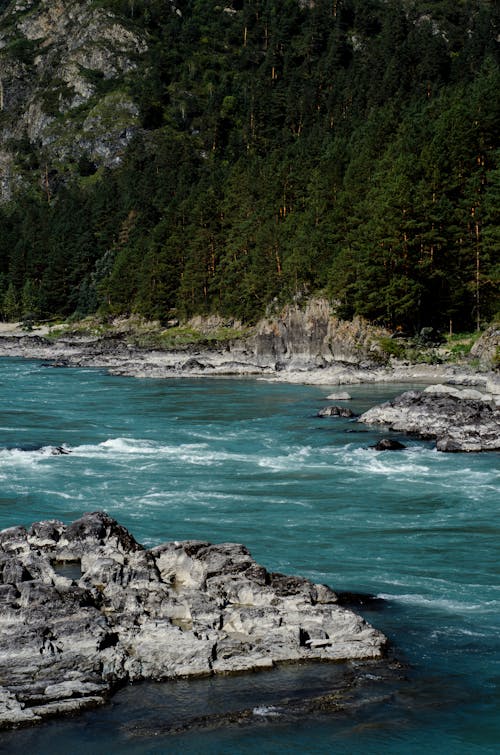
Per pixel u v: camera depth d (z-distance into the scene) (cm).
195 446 4125
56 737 1252
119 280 16000
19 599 1675
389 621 1722
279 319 10112
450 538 2416
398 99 16162
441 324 9588
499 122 10306
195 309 14138
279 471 3462
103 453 3897
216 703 1354
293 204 13438
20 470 3453
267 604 1703
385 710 1341
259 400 6300
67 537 2167
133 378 8431
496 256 9388
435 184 9756
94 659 1448
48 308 17988
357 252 9756
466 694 1395
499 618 1744
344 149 13400
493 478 3309
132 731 1272
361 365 8575
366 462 3675
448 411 4612
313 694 1388
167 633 1549
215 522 2597
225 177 17212
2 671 1405
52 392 7000
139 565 1923
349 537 2427
